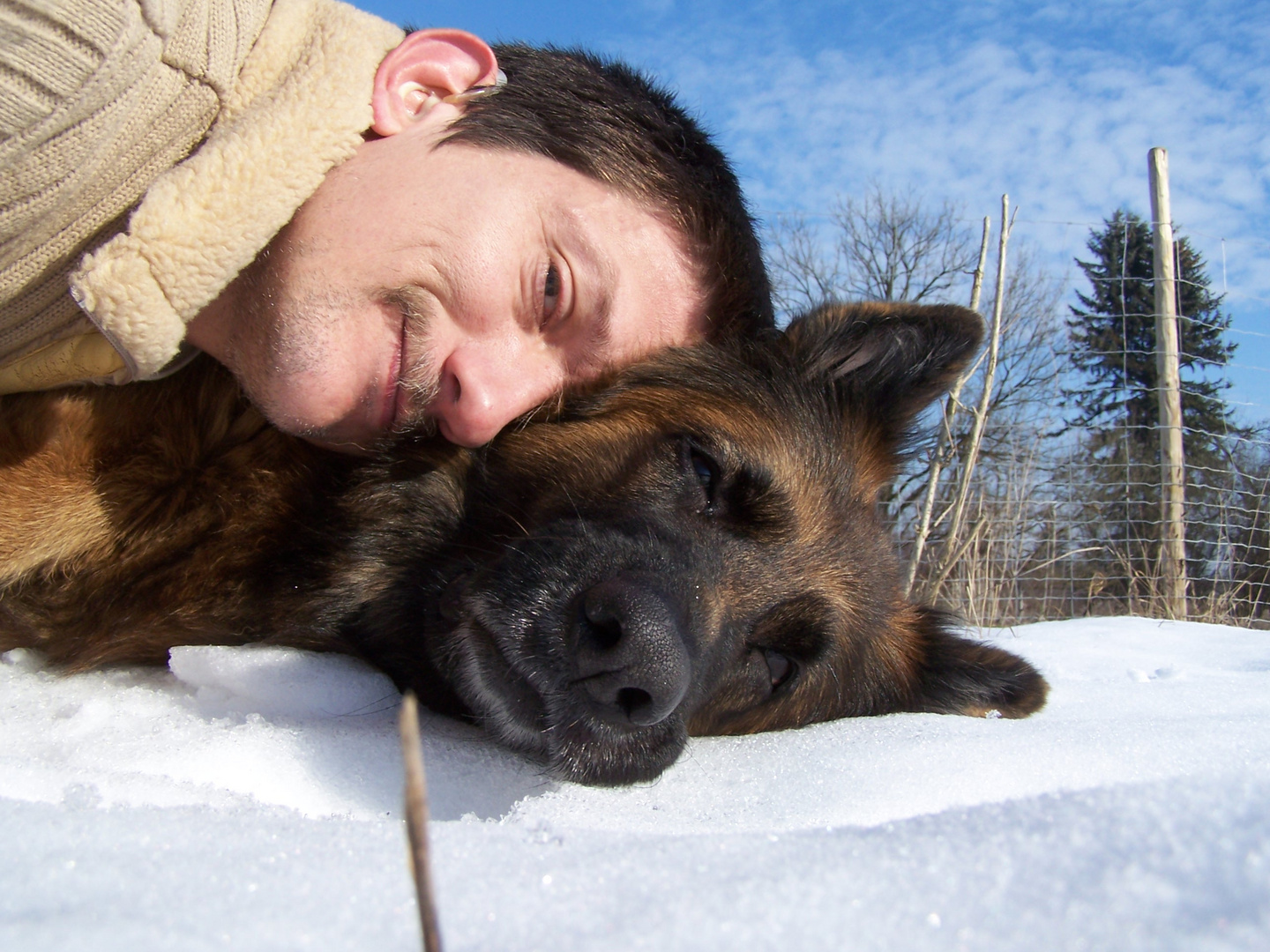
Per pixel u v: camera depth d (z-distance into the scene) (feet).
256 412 1.51
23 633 1.48
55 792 0.93
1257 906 0.47
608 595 1.28
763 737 1.55
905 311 1.84
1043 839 0.59
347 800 1.05
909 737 1.42
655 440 1.53
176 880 0.59
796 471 1.61
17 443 1.40
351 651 1.52
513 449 1.54
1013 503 4.85
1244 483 5.81
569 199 1.43
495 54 1.58
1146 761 1.30
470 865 0.66
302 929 0.52
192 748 1.07
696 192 1.57
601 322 1.48
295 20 1.37
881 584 1.81
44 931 0.49
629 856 0.68
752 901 0.54
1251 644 3.13
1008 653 1.99
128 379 1.36
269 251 1.35
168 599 1.48
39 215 1.23
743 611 1.53
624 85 1.60
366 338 1.36
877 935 0.49
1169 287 5.38
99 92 1.20
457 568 1.50
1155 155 5.44
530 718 1.32
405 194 1.34
